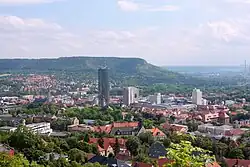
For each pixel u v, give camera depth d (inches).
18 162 4751.5
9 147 7731.3
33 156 7352.4
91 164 6727.4
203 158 2105.1
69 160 7416.3
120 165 7214.6
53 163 6806.1
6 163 4576.8
